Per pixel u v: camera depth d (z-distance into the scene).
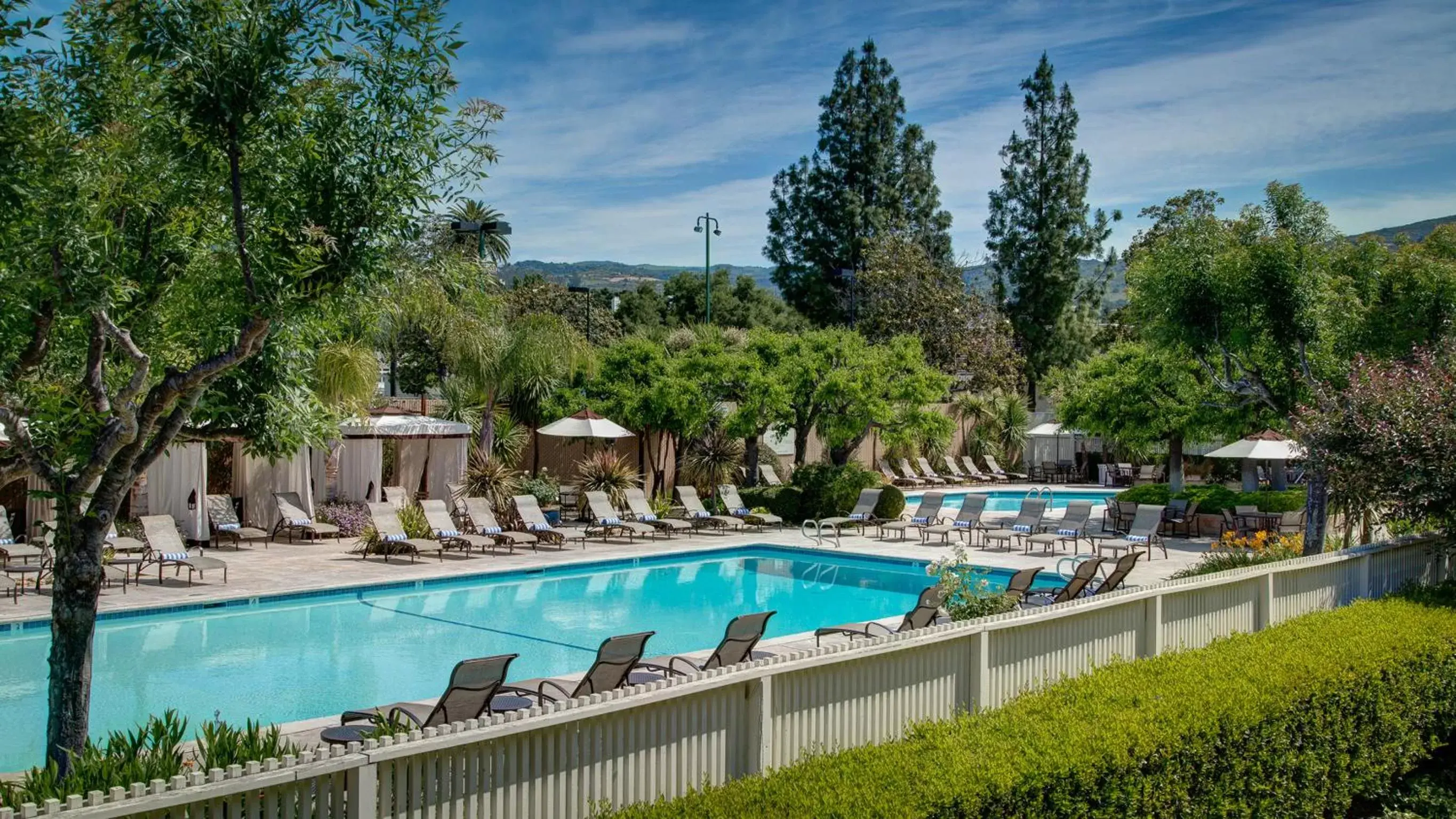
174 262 6.00
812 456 30.53
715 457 24.81
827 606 14.61
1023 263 43.31
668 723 4.46
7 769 7.33
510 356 22.55
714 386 23.14
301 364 6.33
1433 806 7.17
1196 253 13.73
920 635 5.64
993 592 9.58
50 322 5.38
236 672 10.36
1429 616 8.13
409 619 13.14
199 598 12.80
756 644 8.48
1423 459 9.77
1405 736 7.17
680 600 14.95
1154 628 7.55
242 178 5.21
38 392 5.48
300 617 13.03
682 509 22.56
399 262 5.61
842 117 44.12
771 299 54.62
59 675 5.14
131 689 9.68
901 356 23.17
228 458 20.64
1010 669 6.36
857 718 5.35
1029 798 4.51
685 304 54.19
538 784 3.97
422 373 36.28
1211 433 22.47
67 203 4.96
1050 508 27.67
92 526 5.21
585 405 24.12
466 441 21.36
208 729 4.79
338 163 5.16
